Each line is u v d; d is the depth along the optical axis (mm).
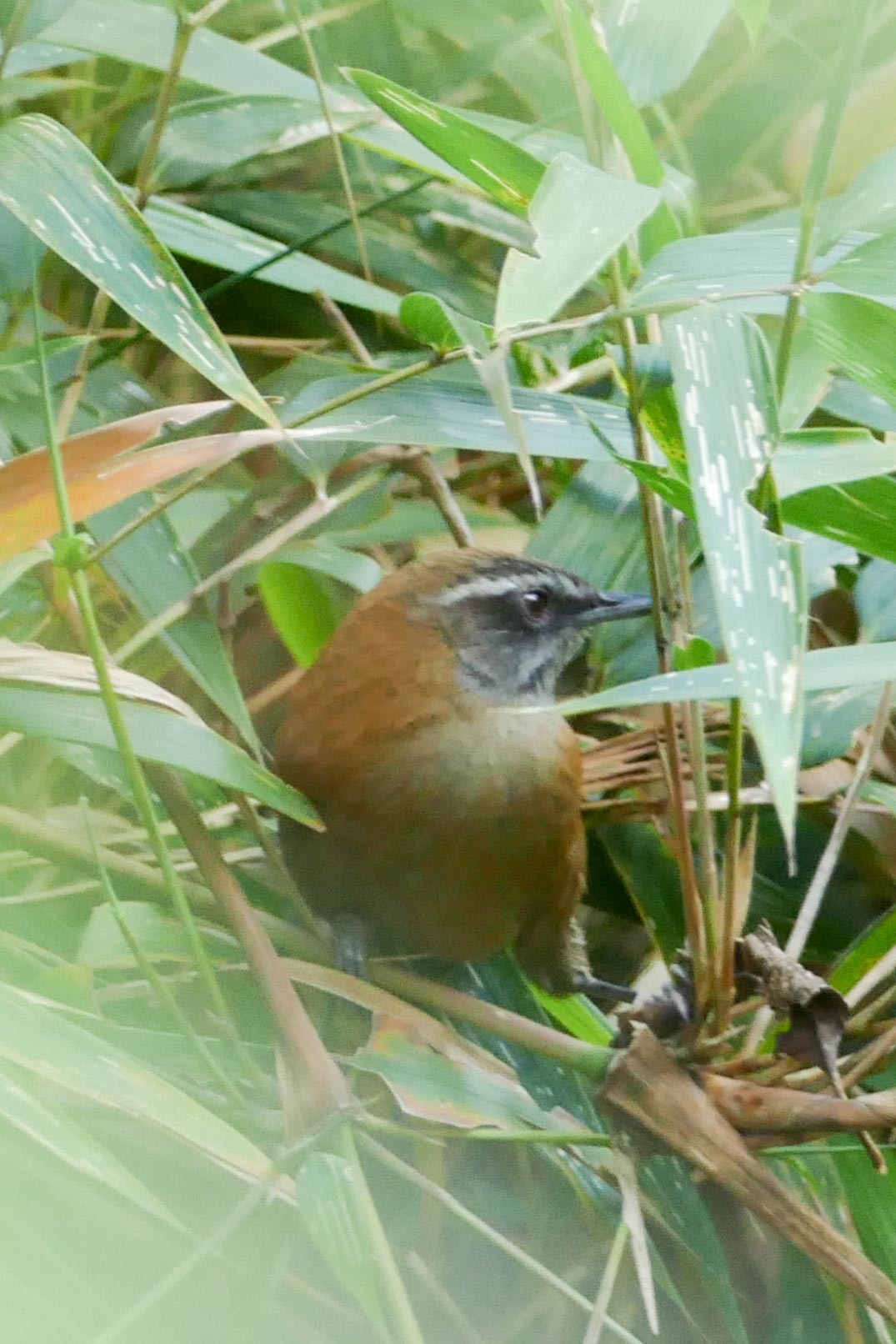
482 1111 4684
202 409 4668
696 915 4691
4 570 4684
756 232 4695
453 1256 4738
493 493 4855
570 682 4797
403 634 4738
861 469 4656
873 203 4680
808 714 4750
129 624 4781
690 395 4645
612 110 4688
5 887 4730
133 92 4820
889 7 4859
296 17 4746
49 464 4660
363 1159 4734
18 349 4711
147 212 4785
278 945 4727
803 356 4738
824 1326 4742
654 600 4699
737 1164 4680
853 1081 4695
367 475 4797
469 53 4844
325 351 4836
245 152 4781
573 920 4758
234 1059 4707
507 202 4699
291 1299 4699
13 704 4672
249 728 4730
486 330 4680
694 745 4691
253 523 4797
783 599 4621
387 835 4727
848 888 4797
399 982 4719
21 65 4766
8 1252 4656
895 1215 4707
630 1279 4742
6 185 4656
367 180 4832
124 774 4715
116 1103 4637
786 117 4871
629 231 4645
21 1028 4641
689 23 4742
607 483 4801
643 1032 4688
